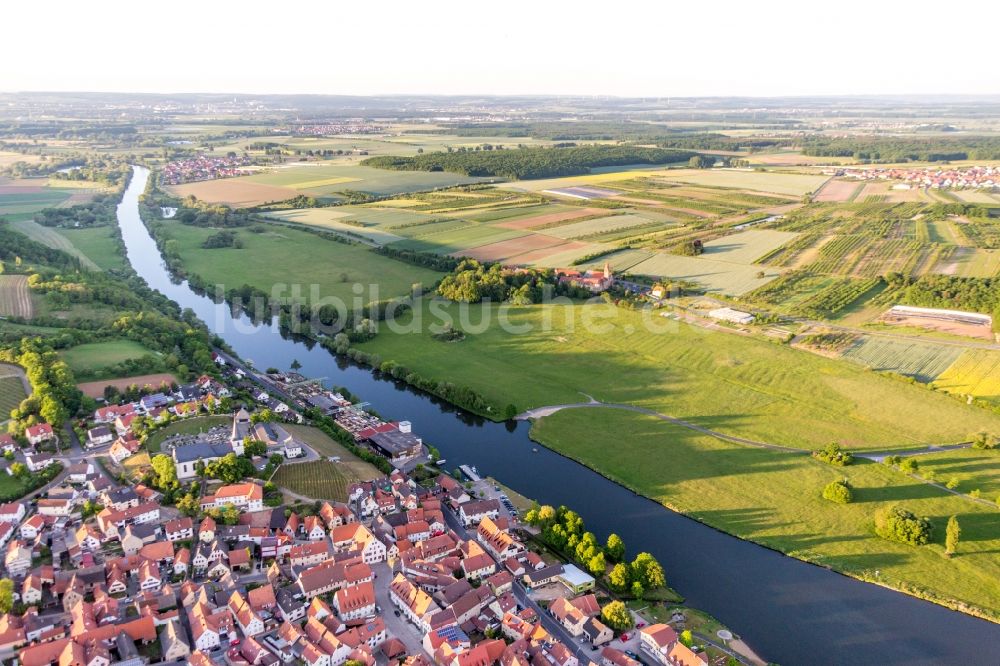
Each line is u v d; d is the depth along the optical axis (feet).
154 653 556.10
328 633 565.12
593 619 601.21
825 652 596.70
